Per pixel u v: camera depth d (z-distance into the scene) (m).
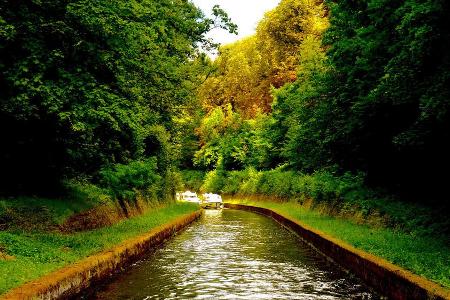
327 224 19.33
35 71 11.32
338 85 20.52
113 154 21.14
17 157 15.51
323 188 26.48
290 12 57.25
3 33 10.43
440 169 16.19
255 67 68.62
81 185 18.95
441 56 11.41
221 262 13.65
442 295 6.69
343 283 10.66
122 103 13.12
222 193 68.81
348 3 19.34
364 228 16.53
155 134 28.06
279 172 48.94
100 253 11.09
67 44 12.13
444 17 10.49
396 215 15.90
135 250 13.51
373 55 16.41
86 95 11.81
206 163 76.25
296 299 9.02
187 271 12.04
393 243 12.13
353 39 18.17
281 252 16.06
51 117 13.55
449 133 13.20
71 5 11.38
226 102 78.94
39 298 6.96
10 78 10.91
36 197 15.23
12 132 14.44
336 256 13.11
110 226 17.31
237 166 70.12
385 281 9.02
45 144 15.48
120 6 12.39
